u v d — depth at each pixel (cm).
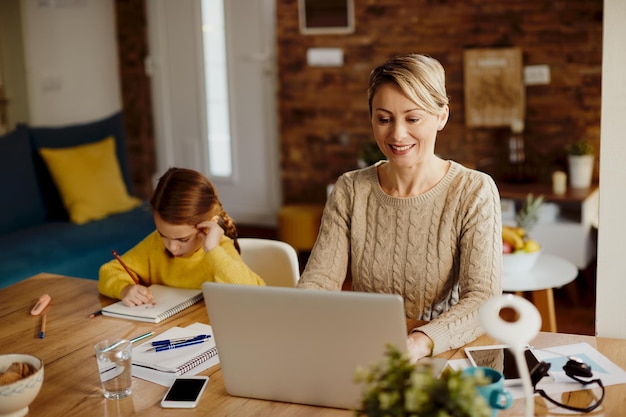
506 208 450
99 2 556
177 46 578
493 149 490
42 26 500
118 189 458
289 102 551
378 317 139
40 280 242
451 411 102
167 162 604
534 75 469
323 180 553
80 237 405
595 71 455
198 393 157
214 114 581
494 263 184
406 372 108
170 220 209
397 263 196
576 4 452
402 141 182
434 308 195
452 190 191
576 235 429
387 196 197
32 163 432
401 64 179
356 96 528
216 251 210
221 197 595
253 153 574
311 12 527
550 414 144
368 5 508
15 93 488
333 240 204
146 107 595
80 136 462
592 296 433
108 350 158
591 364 163
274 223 580
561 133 470
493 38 477
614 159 174
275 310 146
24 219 419
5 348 188
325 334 144
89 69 548
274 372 152
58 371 174
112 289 219
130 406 155
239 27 555
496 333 112
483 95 481
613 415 142
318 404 151
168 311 204
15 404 147
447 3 486
